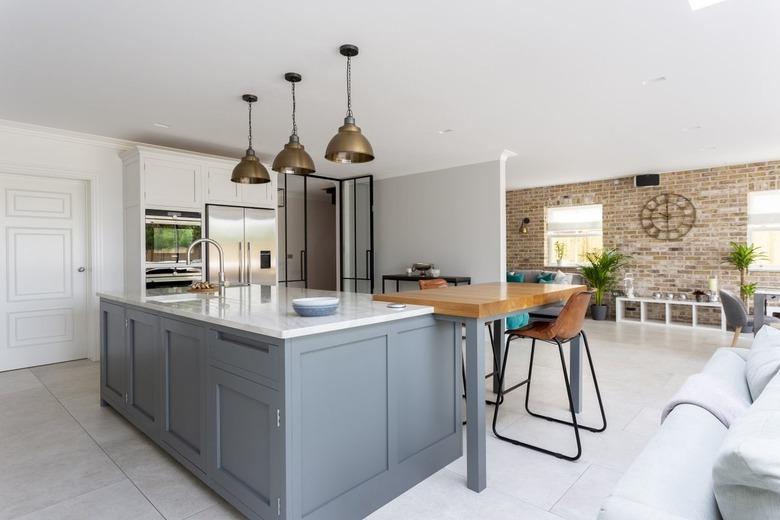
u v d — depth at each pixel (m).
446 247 6.03
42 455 2.46
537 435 2.73
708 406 1.33
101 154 4.63
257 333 1.71
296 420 1.64
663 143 4.94
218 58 2.74
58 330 4.52
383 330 1.99
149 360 2.57
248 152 3.49
